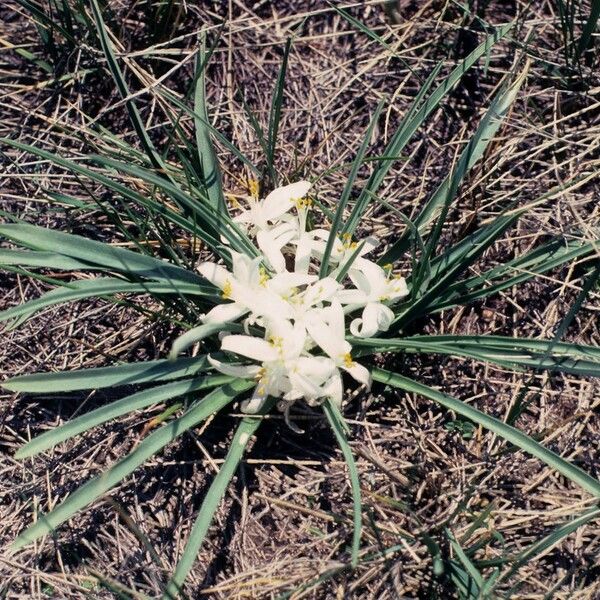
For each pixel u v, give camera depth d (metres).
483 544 0.36
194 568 0.38
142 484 0.40
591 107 0.43
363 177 0.44
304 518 0.38
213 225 0.37
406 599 0.36
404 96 0.45
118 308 0.42
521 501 0.38
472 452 0.39
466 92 0.45
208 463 0.39
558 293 0.42
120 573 0.38
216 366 0.34
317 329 0.35
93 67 0.45
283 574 0.36
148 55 0.45
